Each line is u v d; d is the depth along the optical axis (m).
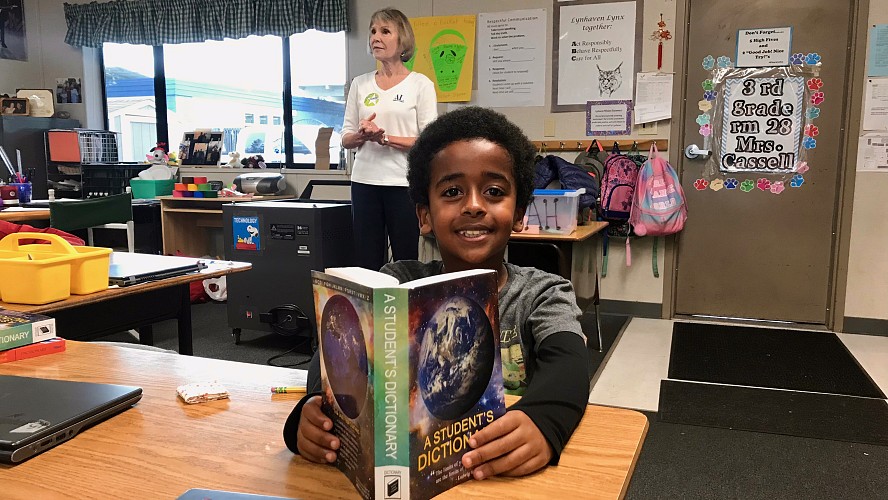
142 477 0.65
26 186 4.11
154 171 5.08
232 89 5.22
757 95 3.77
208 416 0.81
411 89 3.04
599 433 0.76
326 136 4.80
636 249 4.05
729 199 3.89
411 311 0.56
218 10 4.90
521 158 0.96
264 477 0.65
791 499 1.78
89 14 5.38
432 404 0.59
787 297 3.86
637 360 3.13
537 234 2.82
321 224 3.19
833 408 2.48
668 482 1.89
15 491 0.62
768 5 3.70
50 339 1.10
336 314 0.63
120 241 4.46
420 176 0.98
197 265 1.89
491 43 4.16
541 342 0.87
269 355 3.25
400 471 0.58
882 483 1.87
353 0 4.54
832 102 3.65
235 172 5.07
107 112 5.72
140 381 0.95
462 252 0.91
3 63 5.59
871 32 3.49
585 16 3.96
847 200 3.62
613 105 3.97
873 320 3.63
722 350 3.31
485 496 0.61
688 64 3.88
